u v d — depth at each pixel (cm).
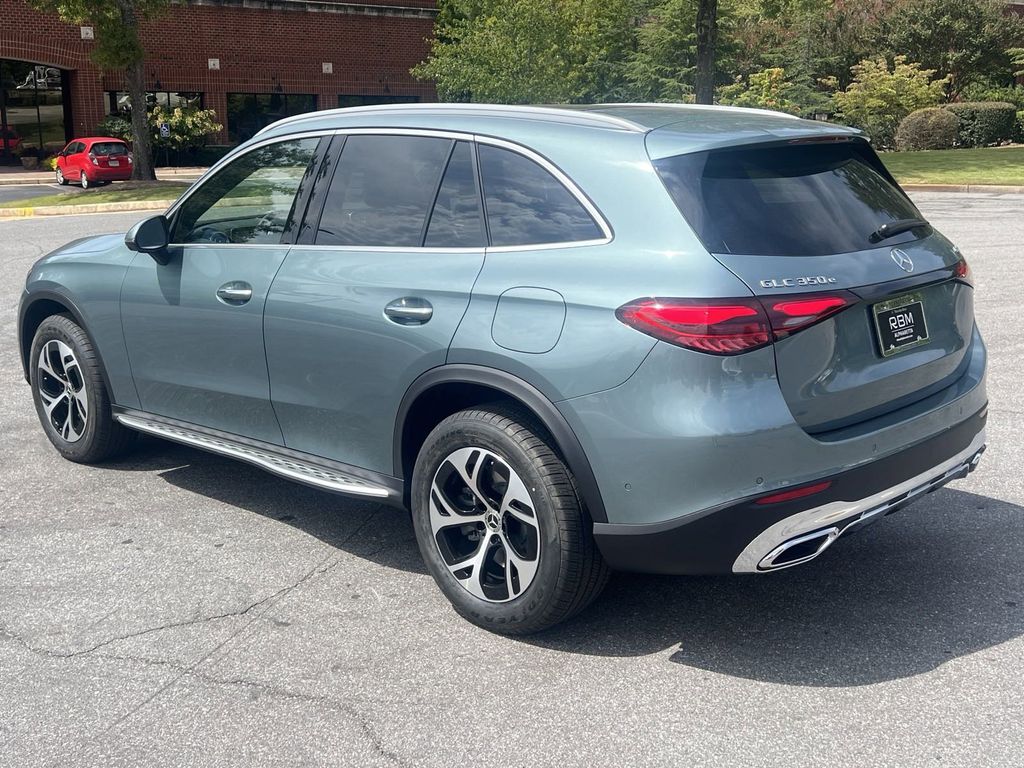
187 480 544
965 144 3403
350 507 506
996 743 301
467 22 3256
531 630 367
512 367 349
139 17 3756
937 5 3819
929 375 372
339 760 301
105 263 519
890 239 366
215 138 3972
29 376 582
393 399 392
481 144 387
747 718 317
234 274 452
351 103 4203
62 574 430
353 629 380
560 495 347
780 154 363
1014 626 370
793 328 321
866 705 322
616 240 341
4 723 323
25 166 3875
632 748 303
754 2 3178
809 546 337
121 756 305
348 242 416
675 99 3391
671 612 389
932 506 485
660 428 321
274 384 441
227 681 346
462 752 303
